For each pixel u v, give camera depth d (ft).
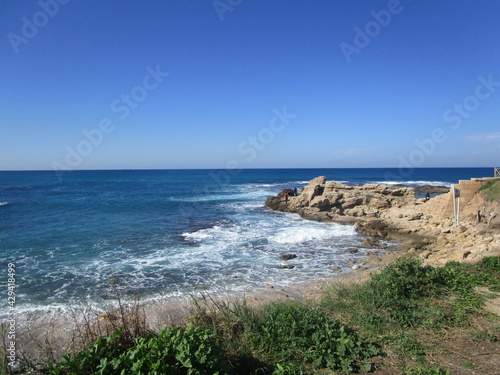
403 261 24.00
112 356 12.67
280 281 34.17
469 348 15.51
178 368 11.55
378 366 14.32
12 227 62.64
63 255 43.98
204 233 59.06
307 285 32.37
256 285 32.76
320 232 59.62
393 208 76.74
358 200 80.89
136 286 32.76
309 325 16.65
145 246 49.44
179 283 33.63
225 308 18.99
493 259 28.66
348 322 18.40
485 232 49.34
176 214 81.82
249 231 61.57
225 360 13.55
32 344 20.02
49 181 234.38
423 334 16.94
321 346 15.28
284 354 14.96
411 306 19.93
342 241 54.24
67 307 27.25
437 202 68.64
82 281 34.09
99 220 71.15
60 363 12.28
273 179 269.85
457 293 21.83
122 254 44.86
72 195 130.52
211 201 111.14
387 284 22.02
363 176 316.81
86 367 11.73
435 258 39.29
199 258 43.29
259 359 14.70
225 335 16.19
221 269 38.60
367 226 63.72
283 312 18.38
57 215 77.15
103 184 204.85
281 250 48.08
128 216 76.95
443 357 14.83
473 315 18.75
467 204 60.49
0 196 125.08
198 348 12.41
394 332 17.19
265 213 85.56
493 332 16.80
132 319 16.40
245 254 45.65
